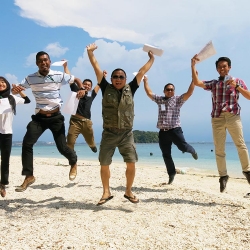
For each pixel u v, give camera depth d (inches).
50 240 131.0
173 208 181.0
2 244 126.8
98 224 151.2
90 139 323.0
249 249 124.1
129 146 180.1
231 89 200.4
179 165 545.3
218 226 149.9
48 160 536.4
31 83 199.5
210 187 277.7
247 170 201.5
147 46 185.0
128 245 126.8
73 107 201.5
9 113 194.1
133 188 245.1
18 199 208.5
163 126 257.3
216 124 206.1
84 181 275.4
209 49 200.4
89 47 180.5
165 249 123.7
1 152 195.5
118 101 172.2
